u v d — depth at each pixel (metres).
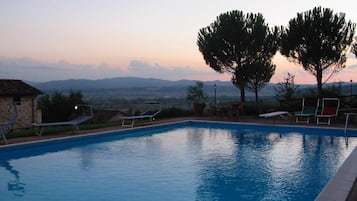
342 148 9.48
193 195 5.44
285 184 6.01
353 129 11.77
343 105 14.96
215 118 17.03
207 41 18.62
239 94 19.16
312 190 5.64
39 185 6.08
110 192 5.63
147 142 10.95
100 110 22.94
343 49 16.00
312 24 15.78
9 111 18.20
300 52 16.50
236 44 17.89
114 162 7.94
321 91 16.61
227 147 9.86
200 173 6.84
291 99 16.39
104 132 11.51
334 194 4.04
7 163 7.92
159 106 16.33
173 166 7.48
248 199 5.21
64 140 10.08
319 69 16.41
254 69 17.61
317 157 8.27
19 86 19.22
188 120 16.08
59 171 7.11
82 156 8.69
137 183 6.14
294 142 10.64
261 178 6.43
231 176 6.59
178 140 11.30
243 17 18.19
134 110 18.66
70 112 25.64
